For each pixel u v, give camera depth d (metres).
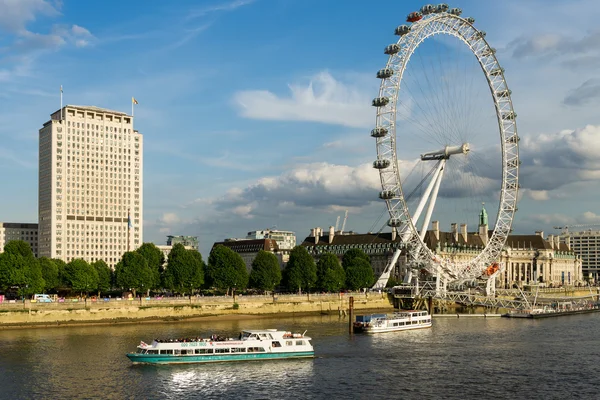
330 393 101.94
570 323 194.75
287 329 173.38
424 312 188.00
